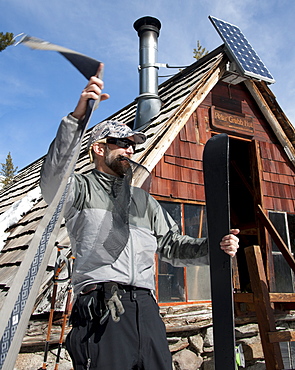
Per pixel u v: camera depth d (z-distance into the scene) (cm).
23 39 126
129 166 193
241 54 609
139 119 619
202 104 590
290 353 591
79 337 163
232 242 194
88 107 146
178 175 525
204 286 505
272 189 636
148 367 162
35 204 596
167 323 450
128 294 172
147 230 197
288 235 627
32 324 343
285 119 656
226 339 186
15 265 420
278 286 578
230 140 739
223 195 206
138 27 700
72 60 144
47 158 153
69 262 319
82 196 179
